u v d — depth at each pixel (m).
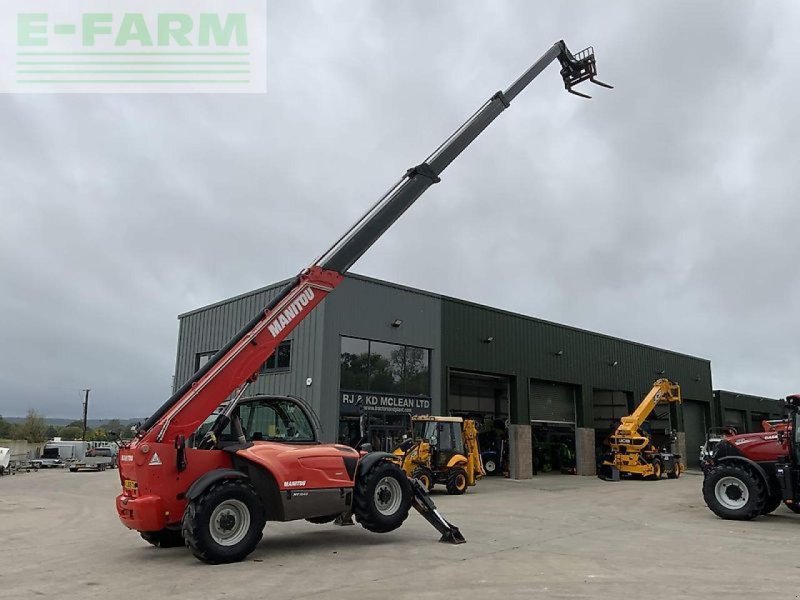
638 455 27.45
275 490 8.53
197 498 7.84
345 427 20.28
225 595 6.33
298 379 20.41
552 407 30.17
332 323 20.44
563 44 14.60
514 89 13.02
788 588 6.76
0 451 34.09
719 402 44.12
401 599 6.14
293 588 6.60
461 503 16.72
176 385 26.19
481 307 26.27
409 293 23.28
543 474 30.45
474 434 22.41
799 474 12.64
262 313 9.34
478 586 6.68
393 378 22.23
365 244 10.44
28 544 9.90
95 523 12.72
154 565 7.93
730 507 13.09
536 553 8.76
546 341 29.59
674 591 6.56
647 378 36.41
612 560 8.29
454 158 11.71
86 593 6.48
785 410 12.96
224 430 8.94
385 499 9.59
